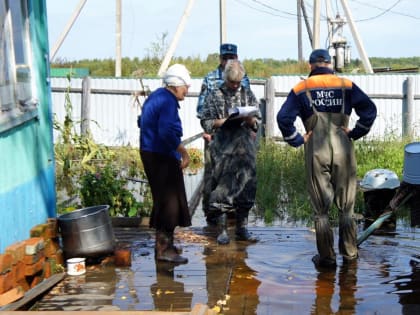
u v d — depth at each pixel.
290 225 7.69
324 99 5.48
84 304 4.69
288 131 5.53
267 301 4.72
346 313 4.44
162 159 5.74
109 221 5.85
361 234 6.70
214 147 6.60
